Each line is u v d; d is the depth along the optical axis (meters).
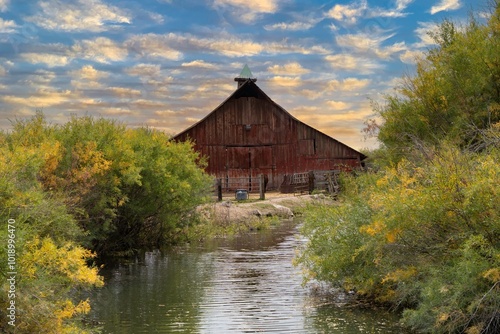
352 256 11.84
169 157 22.58
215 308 12.09
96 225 18.47
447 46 16.62
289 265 17.38
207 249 21.58
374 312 11.41
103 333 10.35
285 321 10.93
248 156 46.06
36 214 10.48
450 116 15.55
